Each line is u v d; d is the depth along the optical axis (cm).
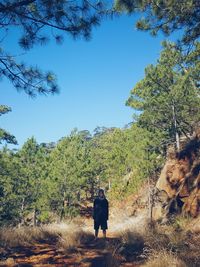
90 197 4616
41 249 842
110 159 3066
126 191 2447
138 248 826
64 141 3638
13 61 759
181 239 829
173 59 2495
